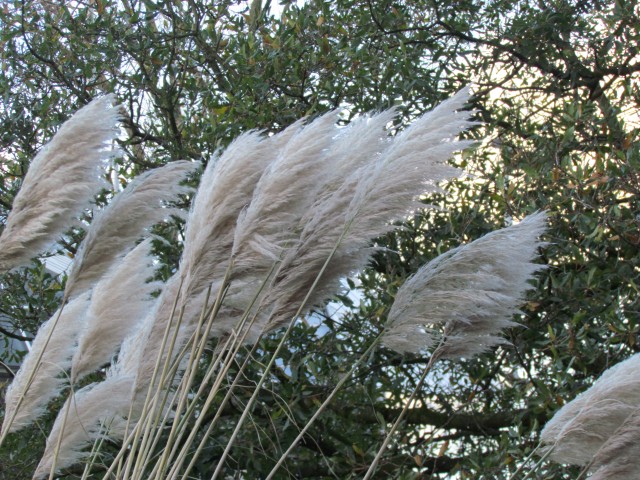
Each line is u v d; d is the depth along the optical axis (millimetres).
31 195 2785
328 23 4781
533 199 4137
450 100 2551
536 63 4988
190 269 2627
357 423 4406
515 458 3861
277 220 2539
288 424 3883
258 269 2596
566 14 5051
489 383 4516
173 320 2738
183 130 4648
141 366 2752
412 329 2604
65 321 2957
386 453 4172
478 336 2623
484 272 2557
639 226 4031
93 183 2826
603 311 4020
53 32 4766
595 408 2520
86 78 4680
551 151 4184
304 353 4305
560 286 4043
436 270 2578
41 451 4398
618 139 4320
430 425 4652
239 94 4441
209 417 4199
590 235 3938
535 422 3834
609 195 4137
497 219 4344
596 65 5047
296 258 2568
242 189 2611
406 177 2504
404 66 4527
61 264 6027
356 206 2531
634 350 4129
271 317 2635
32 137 4652
